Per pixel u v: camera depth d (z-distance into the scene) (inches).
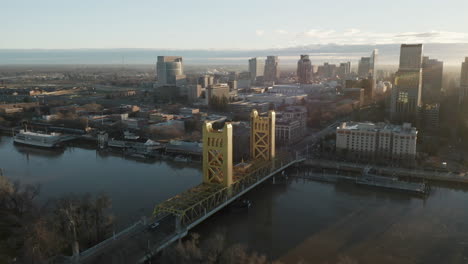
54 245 7662.4
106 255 7819.9
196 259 7352.4
